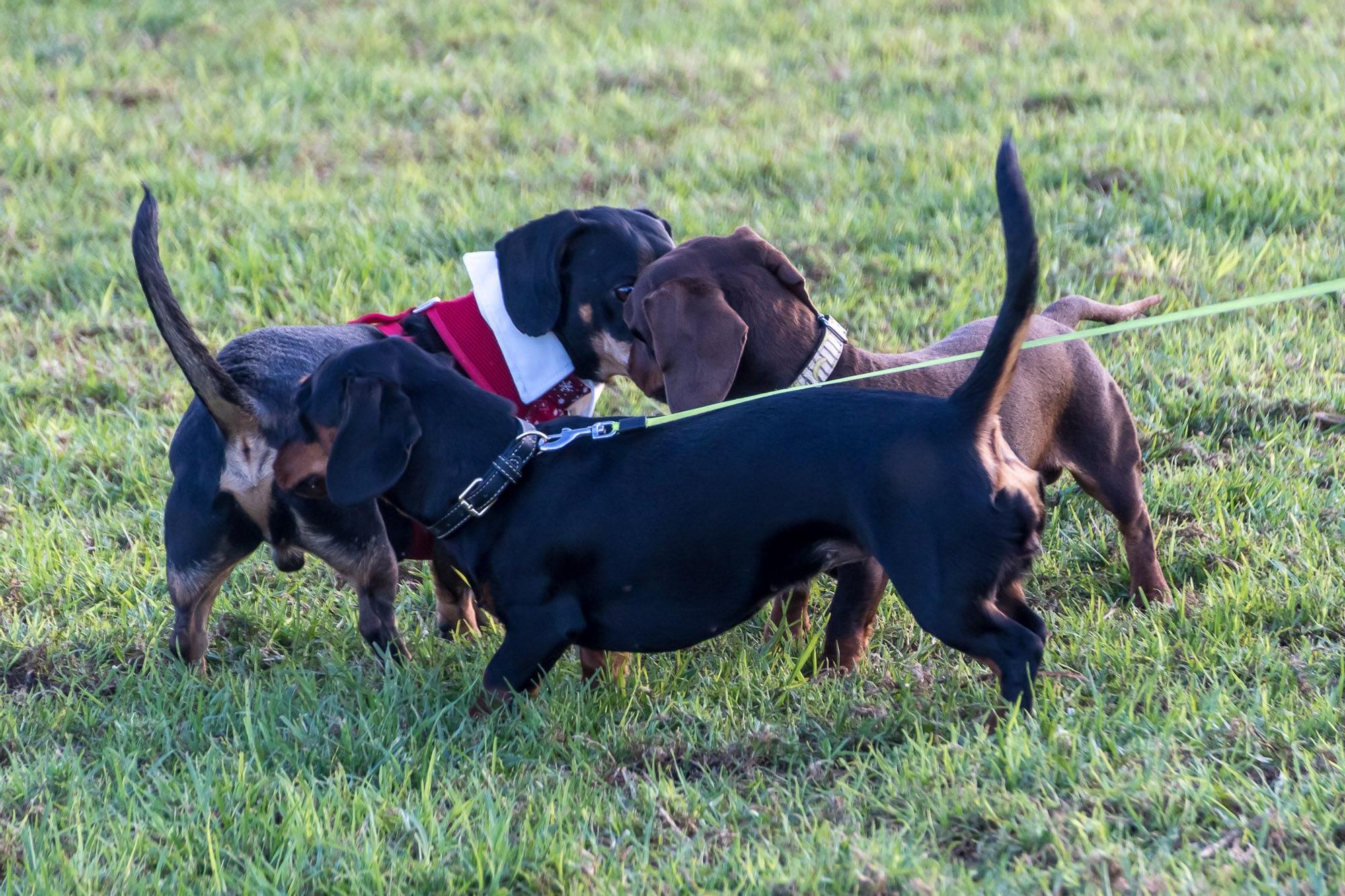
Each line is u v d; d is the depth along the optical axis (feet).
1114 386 25.84
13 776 21.02
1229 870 16.93
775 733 21.57
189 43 64.28
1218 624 23.77
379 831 19.35
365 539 23.29
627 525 21.33
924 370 25.11
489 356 26.43
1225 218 42.65
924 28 65.51
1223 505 28.35
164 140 51.42
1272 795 18.66
